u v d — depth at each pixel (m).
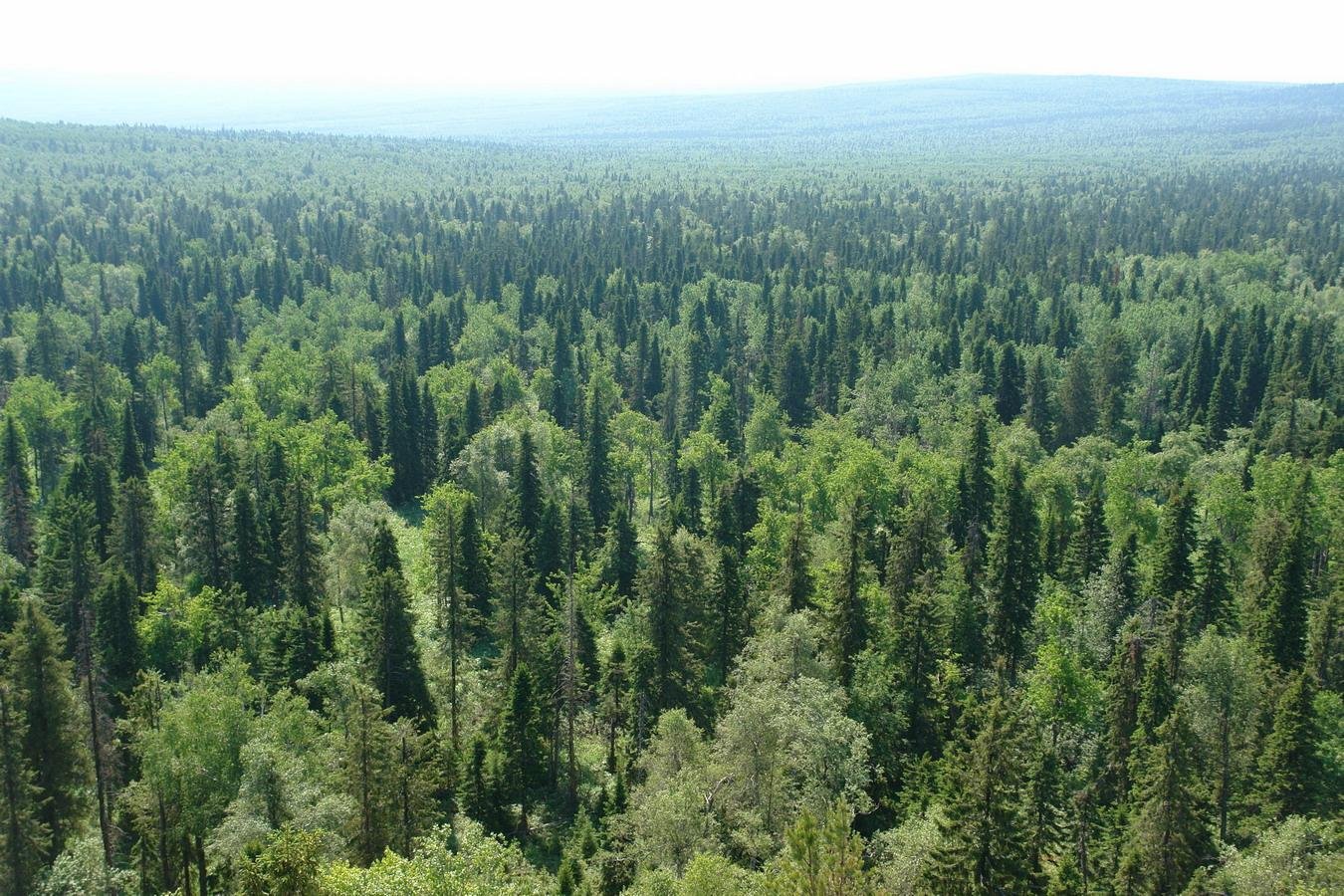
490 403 155.62
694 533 110.56
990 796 47.25
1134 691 64.38
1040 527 102.12
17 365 174.38
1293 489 98.75
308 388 162.00
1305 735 58.56
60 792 60.12
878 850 54.06
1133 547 85.94
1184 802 51.34
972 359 174.12
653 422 149.12
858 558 75.44
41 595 92.00
